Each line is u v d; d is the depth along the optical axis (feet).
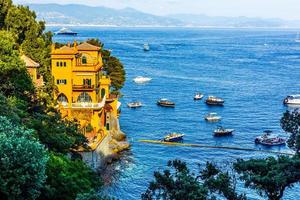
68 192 156.97
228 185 134.21
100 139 314.14
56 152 190.90
